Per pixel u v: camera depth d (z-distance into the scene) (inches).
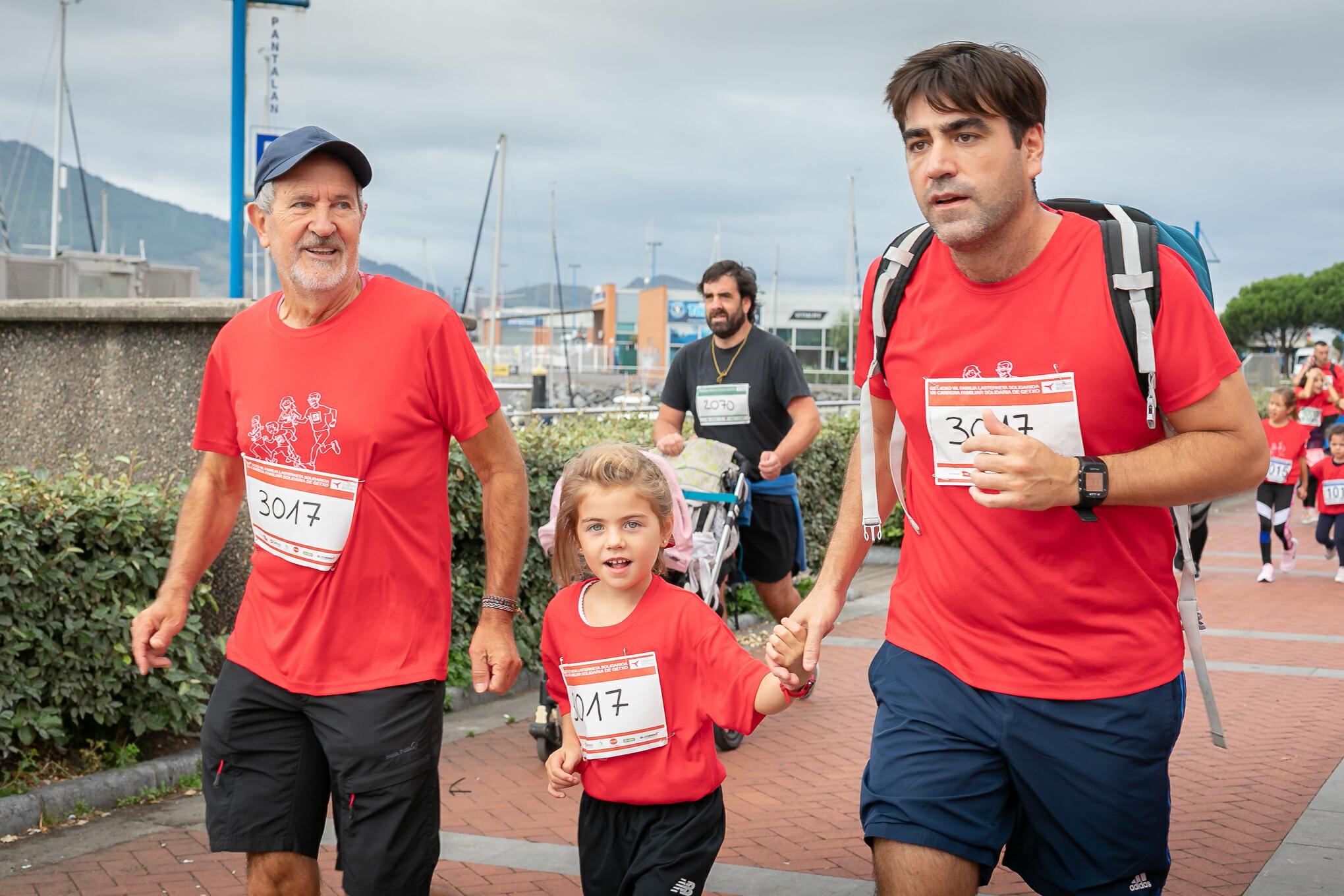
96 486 238.5
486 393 129.2
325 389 122.9
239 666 126.0
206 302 262.5
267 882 127.3
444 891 169.6
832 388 1788.9
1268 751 244.7
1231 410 101.0
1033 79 101.0
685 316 3499.0
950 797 106.9
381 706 121.0
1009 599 106.7
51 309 272.4
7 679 201.2
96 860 180.7
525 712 279.0
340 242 122.4
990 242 103.4
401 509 123.6
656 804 127.6
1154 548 107.3
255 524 126.8
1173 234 110.2
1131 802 106.3
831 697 291.3
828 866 179.8
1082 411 103.5
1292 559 536.7
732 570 266.8
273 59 342.0
